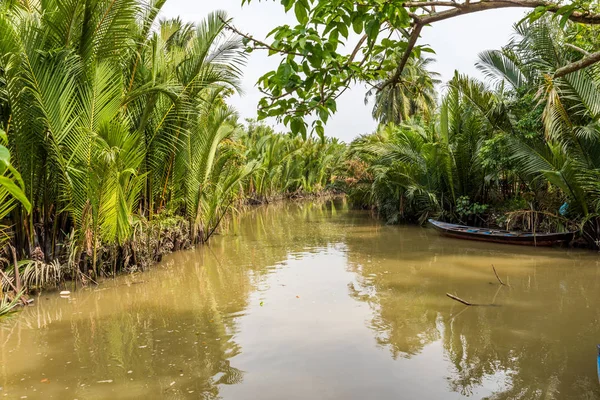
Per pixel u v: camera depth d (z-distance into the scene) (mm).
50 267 7711
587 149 10406
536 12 2775
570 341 5246
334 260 10508
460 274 8805
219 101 12609
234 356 5000
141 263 9594
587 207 10789
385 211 19203
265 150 27078
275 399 4020
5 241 7246
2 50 6703
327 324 5992
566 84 10016
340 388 4199
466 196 14727
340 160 34531
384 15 2494
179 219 11539
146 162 10031
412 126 17406
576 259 10023
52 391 4285
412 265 9750
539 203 12469
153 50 9562
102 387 4344
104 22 7828
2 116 7348
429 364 4699
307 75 2559
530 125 11180
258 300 7230
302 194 36531
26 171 7355
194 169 11680
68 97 7371
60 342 5570
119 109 8438
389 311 6504
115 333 5859
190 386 4320
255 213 23828
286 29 2420
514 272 8906
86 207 7699
